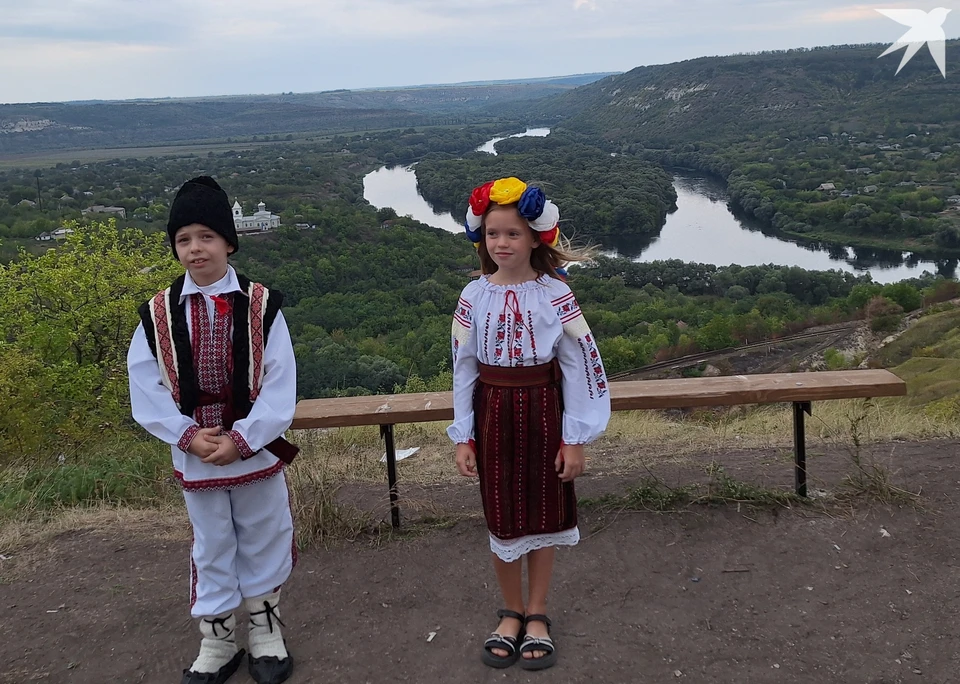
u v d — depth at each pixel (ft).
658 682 6.38
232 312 6.20
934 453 11.43
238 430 5.98
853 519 8.90
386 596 7.91
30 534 10.22
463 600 7.76
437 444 15.25
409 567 8.46
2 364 24.31
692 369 101.14
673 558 8.34
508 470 6.36
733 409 20.43
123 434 22.66
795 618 7.20
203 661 6.63
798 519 8.98
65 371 27.66
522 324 6.18
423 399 9.67
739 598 7.57
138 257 32.30
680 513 9.24
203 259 6.07
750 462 11.80
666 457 12.59
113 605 8.11
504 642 6.66
